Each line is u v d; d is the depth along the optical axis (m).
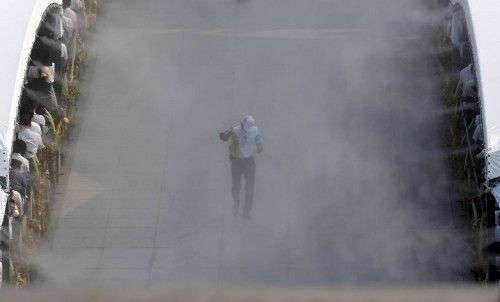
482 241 39.78
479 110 43.22
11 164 39.91
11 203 37.66
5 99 38.25
